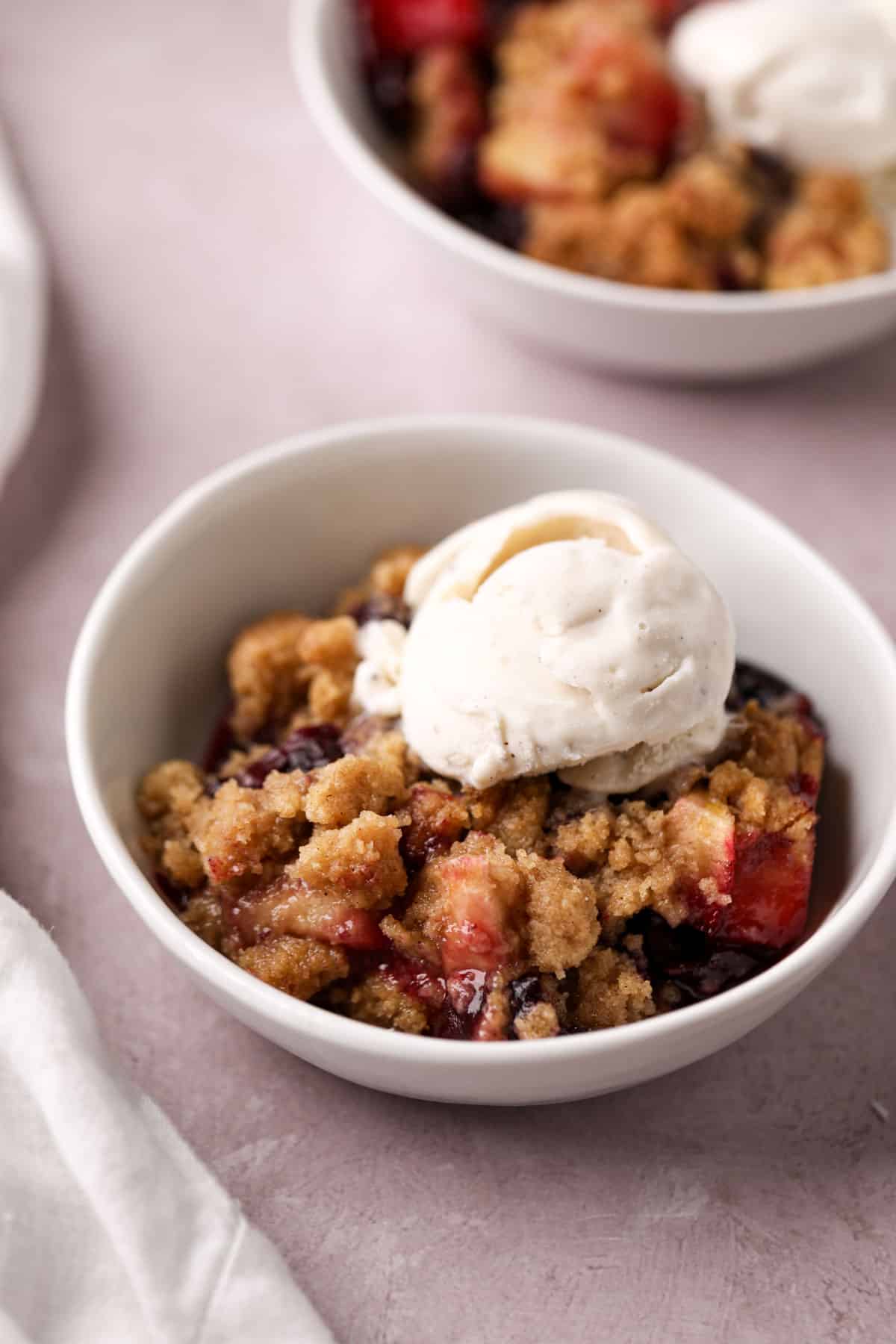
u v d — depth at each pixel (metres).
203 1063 0.45
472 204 0.59
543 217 0.58
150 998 0.46
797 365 0.57
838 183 0.58
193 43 0.67
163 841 0.45
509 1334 0.42
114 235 0.61
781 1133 0.44
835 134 0.58
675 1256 0.43
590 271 0.57
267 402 0.57
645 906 0.44
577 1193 0.43
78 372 0.57
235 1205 0.42
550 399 0.57
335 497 0.49
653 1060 0.41
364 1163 0.44
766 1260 0.43
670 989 0.44
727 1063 0.45
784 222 0.58
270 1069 0.45
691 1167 0.44
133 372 0.57
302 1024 0.41
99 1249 0.41
